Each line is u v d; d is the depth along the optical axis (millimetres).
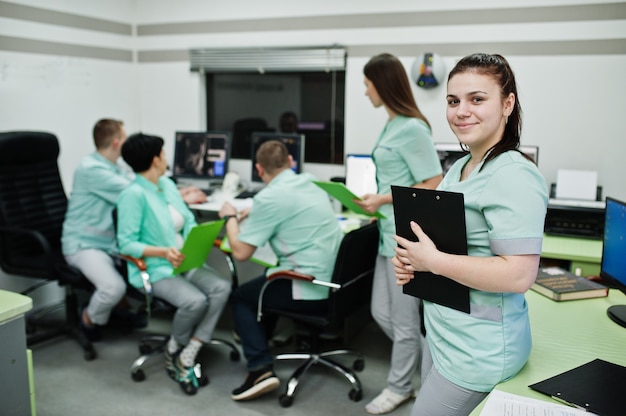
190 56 4137
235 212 2811
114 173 3262
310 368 3008
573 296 1974
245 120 4199
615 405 1217
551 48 3203
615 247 1842
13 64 3402
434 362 1428
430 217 1277
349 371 2721
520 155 1254
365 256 2645
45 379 2840
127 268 2902
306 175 2688
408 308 2455
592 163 3230
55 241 3406
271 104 4078
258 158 2652
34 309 3666
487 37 3318
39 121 3598
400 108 2395
